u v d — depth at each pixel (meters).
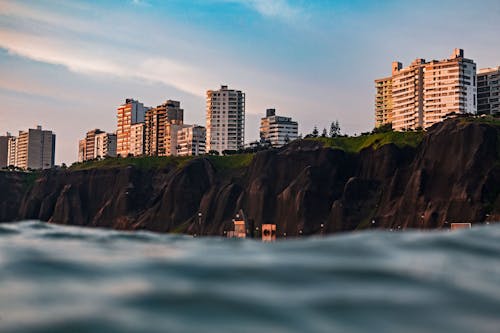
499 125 186.00
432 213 174.62
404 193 186.38
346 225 191.88
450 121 193.00
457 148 182.38
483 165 176.12
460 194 172.62
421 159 192.12
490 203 169.00
